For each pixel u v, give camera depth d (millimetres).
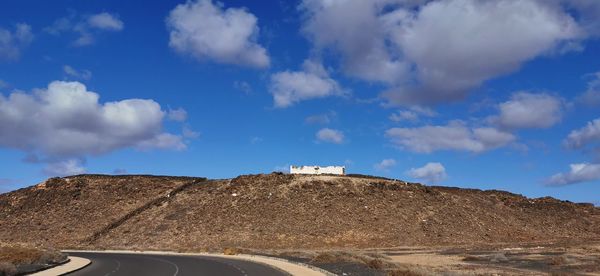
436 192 111812
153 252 73562
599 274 38469
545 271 41438
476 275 34906
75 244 92375
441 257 59406
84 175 124438
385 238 88000
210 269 37812
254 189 106625
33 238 98188
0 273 30828
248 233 90312
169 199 108438
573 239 99938
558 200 127875
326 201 100375
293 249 79000
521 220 109562
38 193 116062
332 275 31781
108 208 108625
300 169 119812
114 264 44500
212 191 108938
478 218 103438
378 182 109938
